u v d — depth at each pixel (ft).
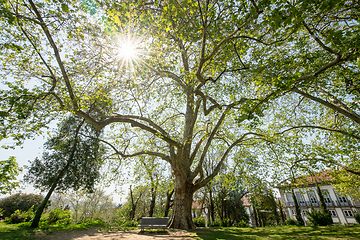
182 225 35.73
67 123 48.06
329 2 16.42
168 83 46.93
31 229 29.50
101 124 29.99
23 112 27.61
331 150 42.73
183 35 29.55
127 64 37.52
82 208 85.61
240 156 53.06
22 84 36.73
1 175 45.06
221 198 88.94
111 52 36.63
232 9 27.22
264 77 30.30
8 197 80.89
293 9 16.98
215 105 40.40
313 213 56.34
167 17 23.43
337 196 108.78
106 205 83.05
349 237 26.32
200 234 29.73
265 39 35.78
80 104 32.14
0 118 26.11
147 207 115.03
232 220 94.79
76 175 45.34
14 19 22.48
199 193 93.25
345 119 42.98
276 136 45.29
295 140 46.98
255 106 23.59
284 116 50.39
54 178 43.09
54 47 25.82
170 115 57.16
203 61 23.85
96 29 34.37
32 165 43.93
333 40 19.40
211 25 27.68
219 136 51.21
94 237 25.61
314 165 43.39
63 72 26.71
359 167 45.60
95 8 27.07
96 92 34.81
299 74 21.39
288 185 46.37
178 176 39.29
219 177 53.26
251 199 84.33
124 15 23.89
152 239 24.41
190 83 33.53
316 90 38.93
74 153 46.26
